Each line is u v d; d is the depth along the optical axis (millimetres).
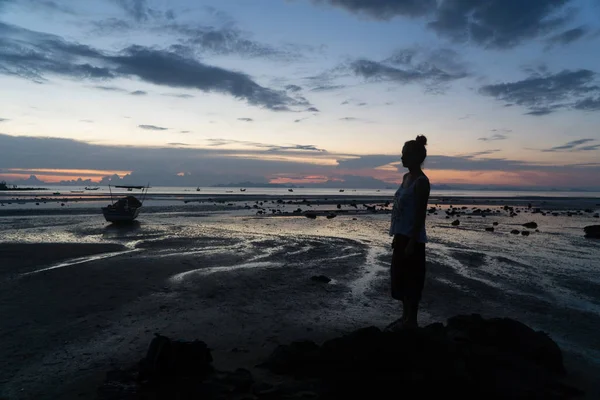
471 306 7898
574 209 55000
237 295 8422
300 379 4188
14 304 7547
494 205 66438
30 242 16312
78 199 63250
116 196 78625
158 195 92312
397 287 4953
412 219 4801
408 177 4961
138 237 18578
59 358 5090
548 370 4633
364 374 3945
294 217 33219
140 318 6809
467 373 3953
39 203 50625
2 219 28016
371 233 21375
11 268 10875
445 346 4117
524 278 10492
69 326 6355
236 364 4762
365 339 4188
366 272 11070
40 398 4031
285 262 12453
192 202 60812
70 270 10586
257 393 3809
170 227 23781
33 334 5977
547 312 7574
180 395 3729
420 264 4816
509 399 3842
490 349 4508
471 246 16453
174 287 9000
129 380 4086
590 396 4129
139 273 10344
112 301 7801
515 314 7422
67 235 19188
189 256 13180
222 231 21781
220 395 3775
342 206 54562
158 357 4094
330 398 3750
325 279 9859
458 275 10680
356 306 7770
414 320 4883
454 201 83375
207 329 6262
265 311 7312
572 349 5715
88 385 4289
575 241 18734
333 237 19359
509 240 18734
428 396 3809
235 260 12648
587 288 9492
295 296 8422
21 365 4875
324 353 4297
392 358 4000
